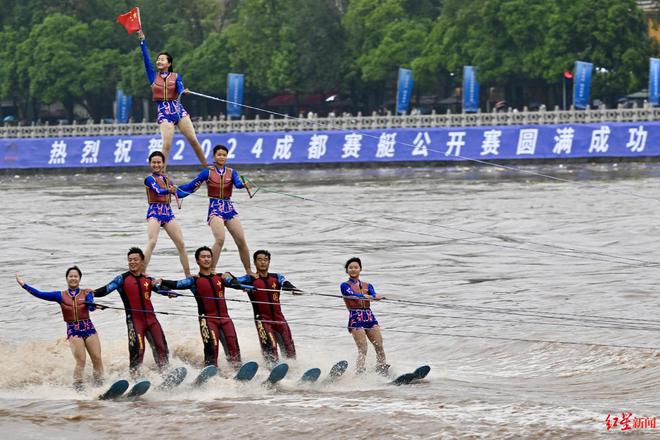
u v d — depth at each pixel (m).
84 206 111.81
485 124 155.62
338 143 159.00
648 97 168.50
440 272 65.00
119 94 187.88
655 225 83.38
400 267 67.38
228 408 34.97
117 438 32.53
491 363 42.59
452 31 164.88
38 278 65.12
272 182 136.62
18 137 180.88
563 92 167.62
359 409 34.44
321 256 72.75
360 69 181.12
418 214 96.06
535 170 140.88
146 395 37.03
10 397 37.66
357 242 80.12
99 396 36.69
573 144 147.50
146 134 173.75
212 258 40.50
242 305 55.31
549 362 41.97
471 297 55.94
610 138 146.12
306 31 181.12
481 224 88.25
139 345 38.38
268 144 161.38
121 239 84.00
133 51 190.88
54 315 53.72
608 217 89.38
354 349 45.06
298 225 91.25
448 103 191.25
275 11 184.12
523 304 53.41
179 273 65.56
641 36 156.88
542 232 82.50
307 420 33.44
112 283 38.56
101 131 176.00
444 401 35.47
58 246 80.81
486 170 147.62
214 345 39.00
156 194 40.28
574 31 155.50
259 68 184.38
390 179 136.62
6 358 42.41
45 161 171.88
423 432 31.97
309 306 54.28
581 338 45.06
